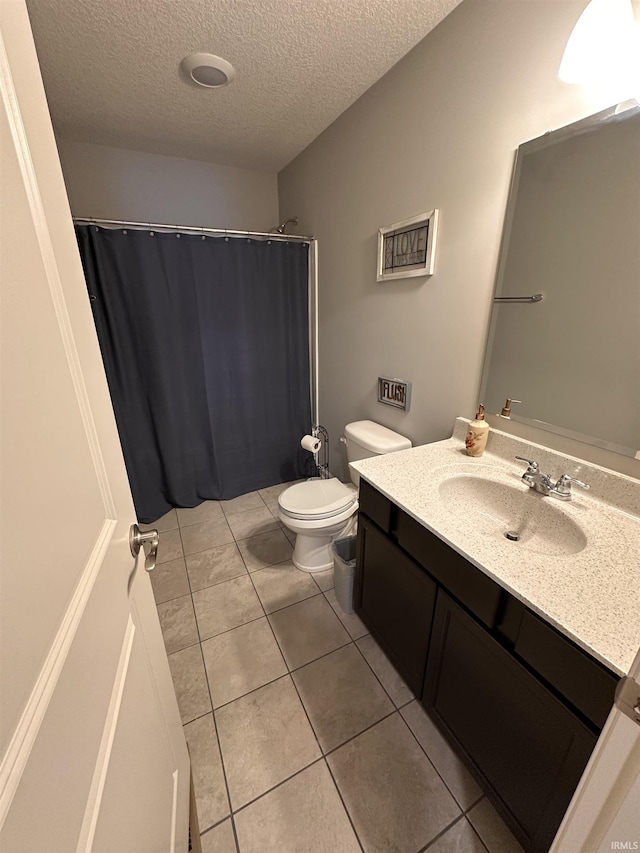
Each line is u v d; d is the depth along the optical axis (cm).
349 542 169
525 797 85
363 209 182
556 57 97
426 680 116
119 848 48
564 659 70
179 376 226
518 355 121
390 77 148
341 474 251
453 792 103
